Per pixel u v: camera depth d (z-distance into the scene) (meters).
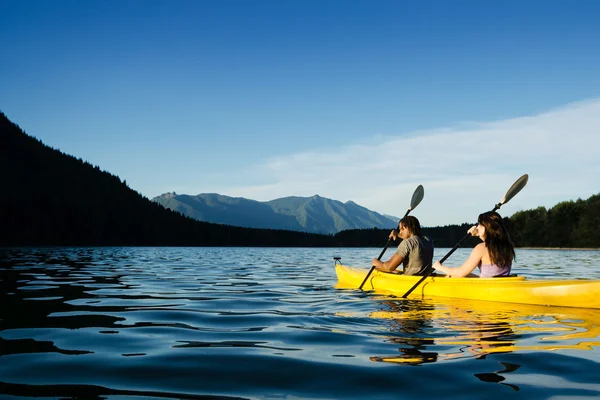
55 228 67.88
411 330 4.61
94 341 4.17
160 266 16.48
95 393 2.80
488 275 6.61
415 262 7.68
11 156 104.81
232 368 3.33
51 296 7.25
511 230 69.25
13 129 120.38
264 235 96.56
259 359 3.56
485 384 2.97
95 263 17.67
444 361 3.49
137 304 6.55
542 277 11.93
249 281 10.59
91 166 119.88
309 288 8.87
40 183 95.56
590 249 58.94
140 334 4.48
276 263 19.83
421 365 3.38
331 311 5.87
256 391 2.85
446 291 7.02
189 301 6.92
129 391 2.85
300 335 4.42
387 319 5.23
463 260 21.81
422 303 6.50
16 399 2.69
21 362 3.46
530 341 4.12
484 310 5.84
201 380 3.06
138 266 16.17
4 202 63.31
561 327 4.73
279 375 3.17
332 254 35.03
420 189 9.61
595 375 3.15
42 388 2.89
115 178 118.12
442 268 7.01
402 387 2.92
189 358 3.59
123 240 80.75
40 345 4.00
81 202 81.56
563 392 2.82
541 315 5.40
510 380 3.04
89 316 5.47
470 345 3.99
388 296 7.41
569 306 5.89
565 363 3.43
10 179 90.94
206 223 101.50
